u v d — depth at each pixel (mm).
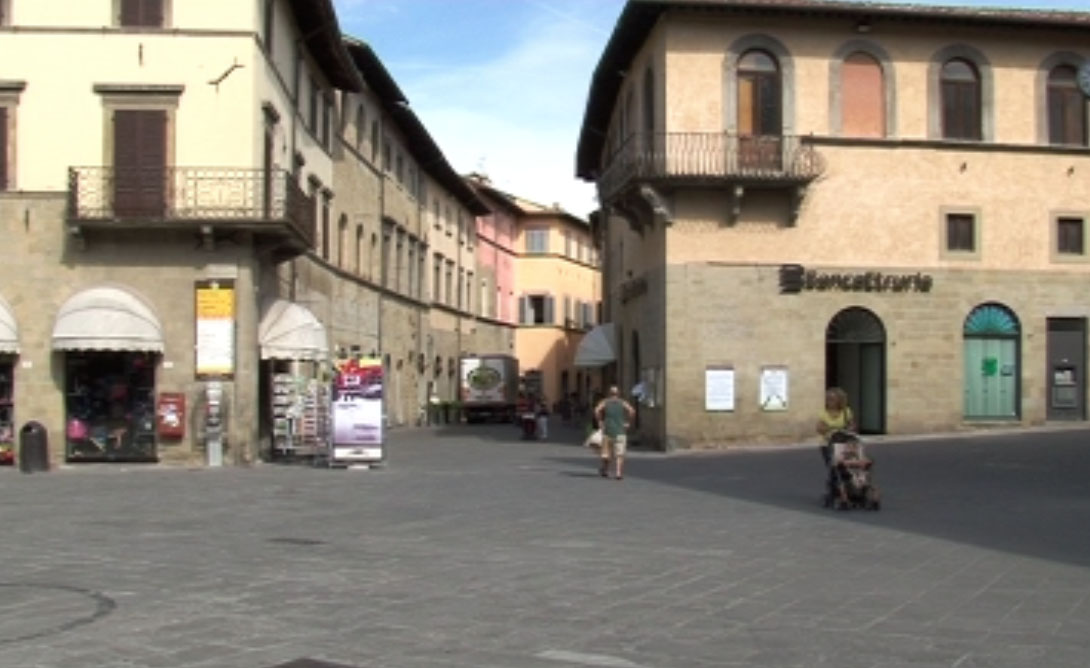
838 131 35281
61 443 28875
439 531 15859
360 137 46844
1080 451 28688
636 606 10336
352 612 9992
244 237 29266
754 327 34938
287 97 34031
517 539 15016
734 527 16406
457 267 69375
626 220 40000
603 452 25766
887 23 35406
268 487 23156
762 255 35031
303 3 33719
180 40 29203
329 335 41406
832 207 35250
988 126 35906
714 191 34844
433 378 63312
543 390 86500
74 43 29016
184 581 11547
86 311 28094
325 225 40812
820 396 35062
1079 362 36406
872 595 10930
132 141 29062
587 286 94625
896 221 35500
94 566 12516
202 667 8023
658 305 35719
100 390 29344
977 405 35875
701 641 8906
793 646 8734
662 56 35000
